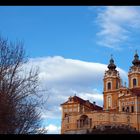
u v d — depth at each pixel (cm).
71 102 16212
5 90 3262
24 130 3322
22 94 3438
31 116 3425
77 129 14275
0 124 3022
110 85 16688
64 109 16262
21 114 3347
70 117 14850
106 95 16688
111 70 16900
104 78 16950
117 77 16738
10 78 3425
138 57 16525
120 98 15375
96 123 14000
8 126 3080
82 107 16112
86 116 14425
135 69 16275
